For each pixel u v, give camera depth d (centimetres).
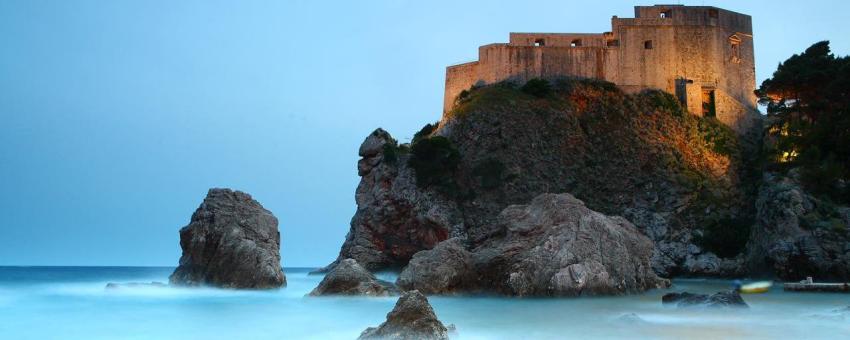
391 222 7231
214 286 3881
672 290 4047
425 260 3684
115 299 3441
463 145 7562
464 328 2461
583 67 8700
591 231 3731
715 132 8150
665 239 6950
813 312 2923
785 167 6644
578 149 7788
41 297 3553
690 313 2852
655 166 7656
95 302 3303
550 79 8612
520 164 7412
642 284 3847
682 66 8788
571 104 8156
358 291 3397
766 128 7794
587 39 8875
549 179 7406
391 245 7206
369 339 1975
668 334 2303
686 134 8069
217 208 4100
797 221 5541
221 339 2270
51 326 2533
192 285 3912
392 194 7206
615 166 7712
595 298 3450
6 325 2569
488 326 2506
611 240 3775
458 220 6875
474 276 3644
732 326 2486
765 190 6344
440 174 7119
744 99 8956
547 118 7862
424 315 2006
